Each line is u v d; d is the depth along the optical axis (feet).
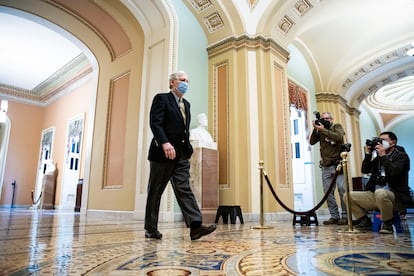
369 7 23.44
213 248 6.84
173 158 8.00
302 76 29.25
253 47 20.34
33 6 20.57
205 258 5.57
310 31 26.73
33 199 41.60
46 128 43.34
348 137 33.86
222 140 19.35
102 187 20.76
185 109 9.16
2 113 39.65
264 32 20.75
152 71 18.56
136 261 5.24
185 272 4.41
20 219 16.25
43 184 36.11
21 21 28.40
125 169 19.06
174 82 9.14
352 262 5.25
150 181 8.71
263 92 19.57
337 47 29.01
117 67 22.65
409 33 27.12
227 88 19.81
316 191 27.12
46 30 29.84
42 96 44.88
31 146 43.45
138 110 19.33
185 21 19.85
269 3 20.58
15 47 33.06
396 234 10.41
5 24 28.91
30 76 40.11
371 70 31.19
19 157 42.01
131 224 13.47
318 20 23.85
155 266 4.83
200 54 20.59
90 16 21.81
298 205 27.30
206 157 16.42
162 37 18.58
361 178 27.71
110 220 16.15
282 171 19.43
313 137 16.98
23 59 35.65
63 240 8.01
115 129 21.16
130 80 20.86
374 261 5.33
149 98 18.16
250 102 19.30
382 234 10.41
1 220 15.40
